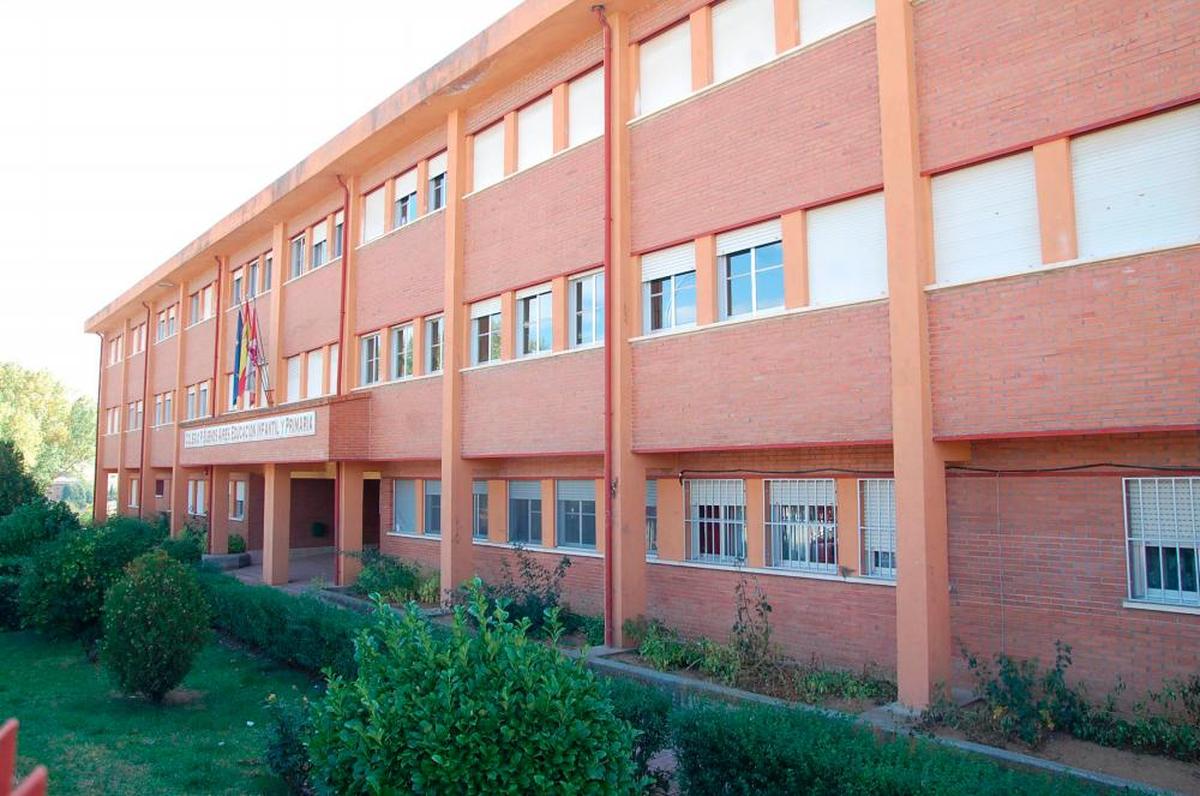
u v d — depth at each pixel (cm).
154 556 1156
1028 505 954
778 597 1192
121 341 4162
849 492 1130
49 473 7575
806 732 607
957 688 989
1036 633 941
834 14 1120
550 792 463
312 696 1121
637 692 718
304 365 2347
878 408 1011
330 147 2066
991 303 910
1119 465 891
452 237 1742
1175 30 813
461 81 1642
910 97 981
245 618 1416
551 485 1592
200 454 2630
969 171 959
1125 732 823
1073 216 873
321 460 1939
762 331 1142
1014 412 885
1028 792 511
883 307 1016
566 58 1516
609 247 1352
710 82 1258
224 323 2875
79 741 927
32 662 1375
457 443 1705
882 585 1079
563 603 1495
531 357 1534
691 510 1341
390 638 523
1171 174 820
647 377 1306
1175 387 785
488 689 487
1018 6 918
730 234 1221
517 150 1639
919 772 532
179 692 1166
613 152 1362
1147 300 805
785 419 1105
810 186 1110
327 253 2272
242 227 2584
